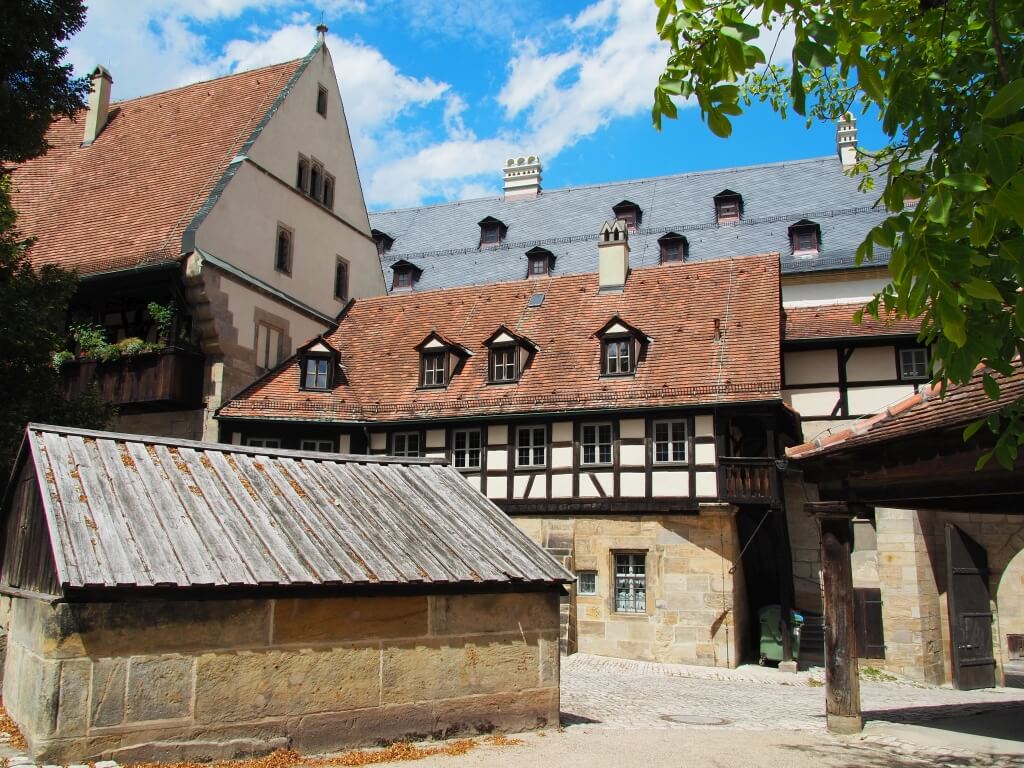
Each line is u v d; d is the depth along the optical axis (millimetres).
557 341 22609
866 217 27844
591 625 19641
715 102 5066
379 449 22203
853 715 10031
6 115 13516
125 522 8023
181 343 21125
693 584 18969
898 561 19562
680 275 23562
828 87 8641
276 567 8188
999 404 8539
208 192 22344
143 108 27641
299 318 24469
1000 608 20266
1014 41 5617
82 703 7012
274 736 7984
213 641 7754
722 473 18906
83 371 21266
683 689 15086
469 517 10820
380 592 8727
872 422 9961
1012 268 4703
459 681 9266
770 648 19016
